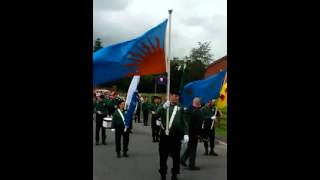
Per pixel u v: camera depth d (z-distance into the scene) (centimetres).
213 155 1344
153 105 1736
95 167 1123
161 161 912
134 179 980
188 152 1098
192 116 1066
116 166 1145
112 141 1723
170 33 877
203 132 1329
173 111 900
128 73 854
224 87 1359
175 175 916
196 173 1038
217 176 998
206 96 1258
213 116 1336
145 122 2644
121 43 846
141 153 1392
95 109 1586
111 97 1939
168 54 880
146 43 859
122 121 1292
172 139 898
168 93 900
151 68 871
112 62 838
